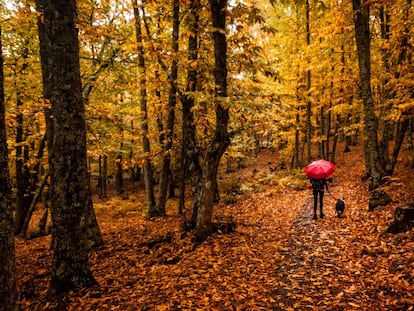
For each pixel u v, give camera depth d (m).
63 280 5.49
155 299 4.84
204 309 4.36
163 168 13.77
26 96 10.74
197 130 10.95
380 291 4.50
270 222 9.98
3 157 2.79
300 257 6.36
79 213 5.54
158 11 9.84
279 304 4.51
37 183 16.62
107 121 11.10
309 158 18.75
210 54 9.26
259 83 9.16
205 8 7.55
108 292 5.40
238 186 18.81
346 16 11.04
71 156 5.36
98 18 10.75
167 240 8.67
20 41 10.85
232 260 6.33
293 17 17.81
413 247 5.45
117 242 10.16
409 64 10.15
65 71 5.22
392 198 9.12
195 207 9.01
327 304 4.38
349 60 14.28
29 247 11.65
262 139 37.06
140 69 11.12
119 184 27.67
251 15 6.21
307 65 15.78
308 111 18.58
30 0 7.76
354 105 14.41
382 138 13.18
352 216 8.86
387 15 12.42
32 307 5.12
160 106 11.64
